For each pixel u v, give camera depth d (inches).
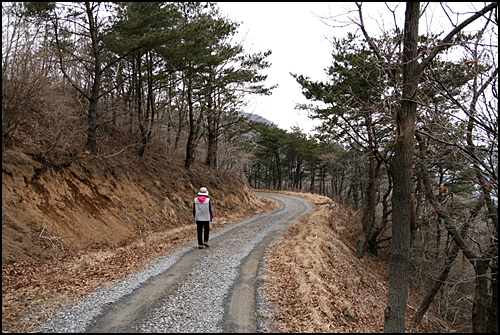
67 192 439.8
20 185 375.6
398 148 215.5
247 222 741.9
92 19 544.4
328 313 258.7
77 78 701.3
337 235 726.5
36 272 290.2
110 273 310.0
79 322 207.5
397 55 249.1
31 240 331.0
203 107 860.6
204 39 604.1
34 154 422.6
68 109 571.8
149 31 561.0
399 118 217.3
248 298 265.0
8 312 211.8
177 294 265.4
